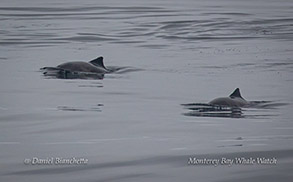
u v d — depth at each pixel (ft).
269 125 139.95
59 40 284.61
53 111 154.30
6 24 335.26
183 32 311.27
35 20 352.90
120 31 312.91
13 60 232.32
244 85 189.67
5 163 111.04
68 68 209.56
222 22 343.87
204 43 279.28
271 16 372.79
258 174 104.22
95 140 127.03
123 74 207.21
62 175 104.58
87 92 177.99
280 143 123.95
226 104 160.45
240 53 251.60
